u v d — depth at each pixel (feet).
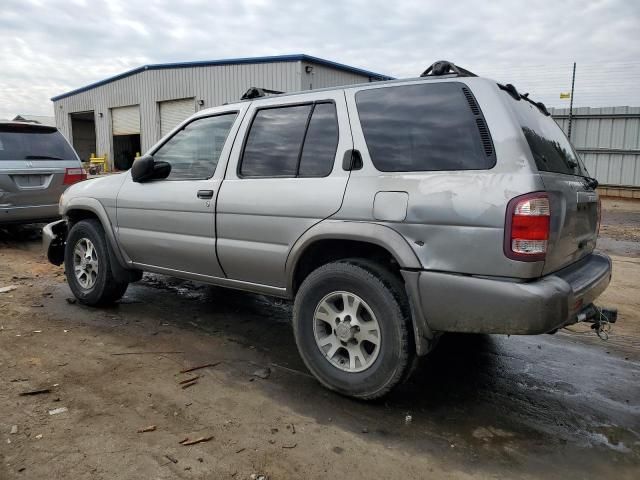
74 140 114.62
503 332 8.99
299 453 8.92
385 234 9.96
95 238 16.08
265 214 11.76
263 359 12.98
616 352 14.24
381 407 10.66
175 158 14.42
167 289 19.27
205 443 9.12
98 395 10.76
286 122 12.14
